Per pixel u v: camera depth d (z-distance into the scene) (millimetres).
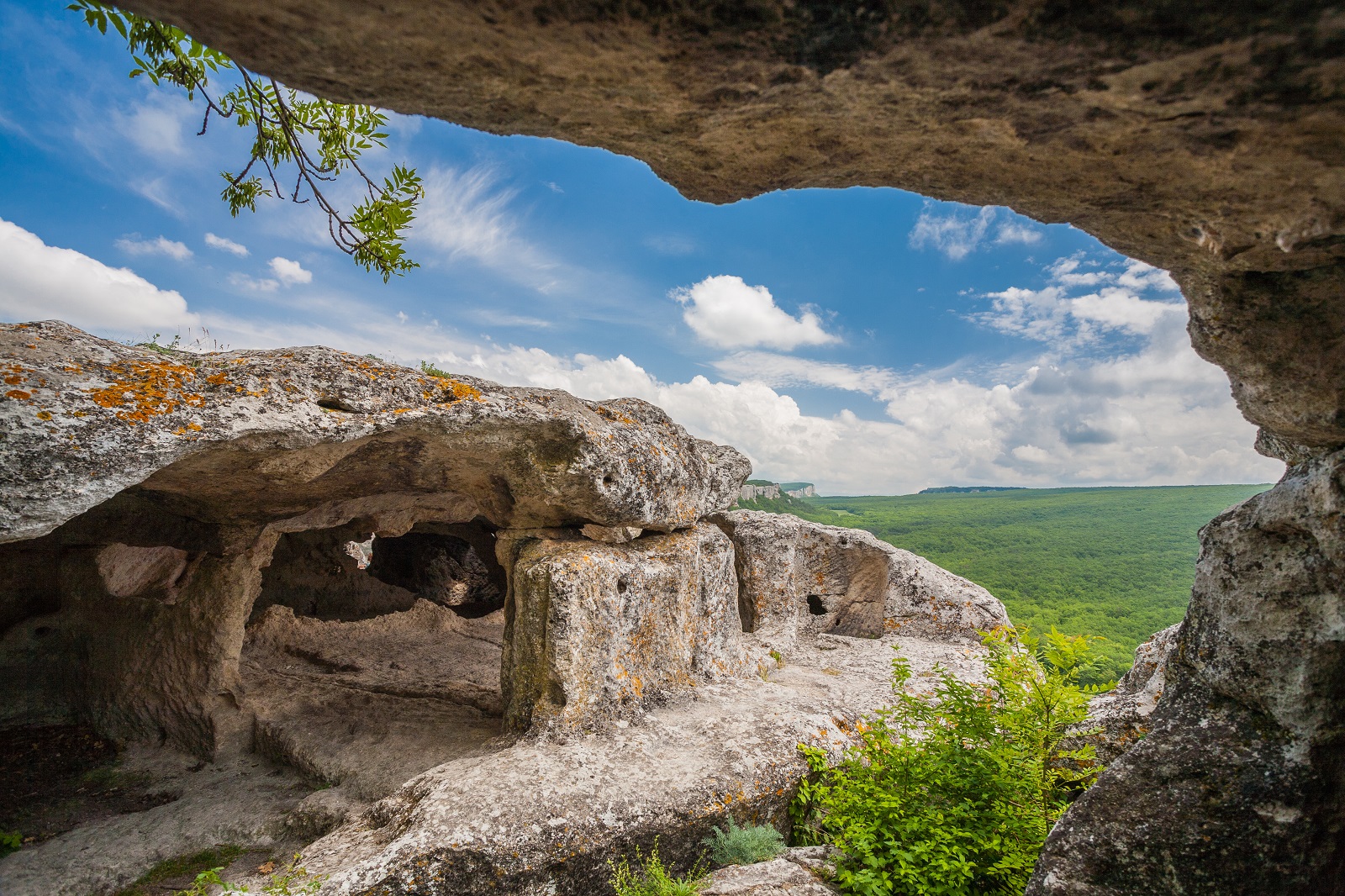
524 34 1601
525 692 5719
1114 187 2129
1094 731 5340
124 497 6121
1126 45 1504
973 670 8016
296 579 10000
